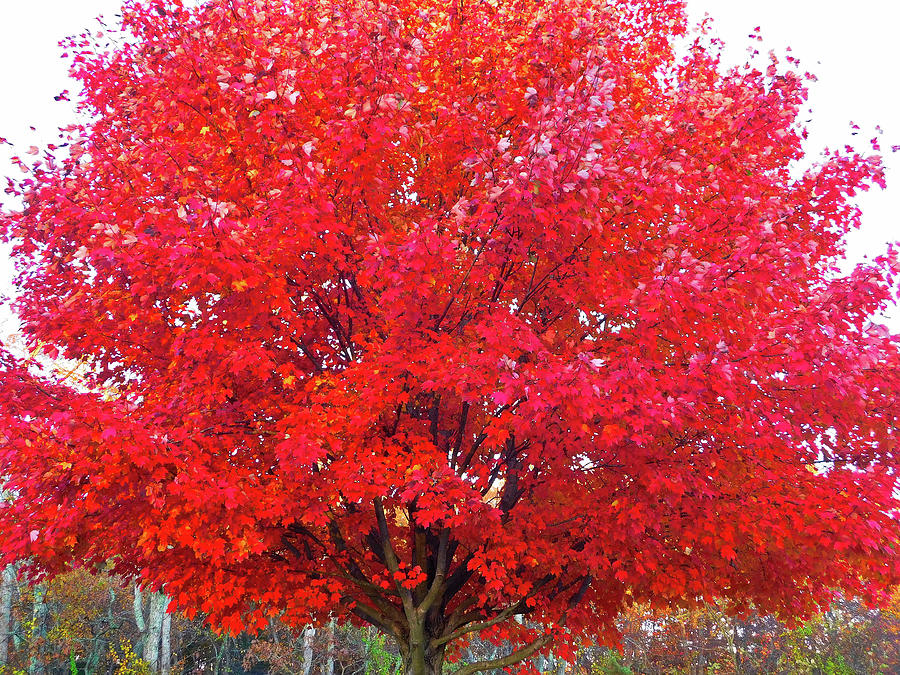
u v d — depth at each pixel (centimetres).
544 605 666
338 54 545
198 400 517
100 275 559
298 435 485
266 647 2412
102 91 654
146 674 1930
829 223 662
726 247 597
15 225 587
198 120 565
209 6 571
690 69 823
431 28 678
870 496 490
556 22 621
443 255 484
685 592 607
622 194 543
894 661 2955
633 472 540
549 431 521
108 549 588
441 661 732
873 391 536
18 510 449
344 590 724
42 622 2139
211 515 474
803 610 631
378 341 580
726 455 535
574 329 675
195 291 498
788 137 693
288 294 567
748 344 539
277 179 490
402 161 671
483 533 562
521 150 474
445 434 720
